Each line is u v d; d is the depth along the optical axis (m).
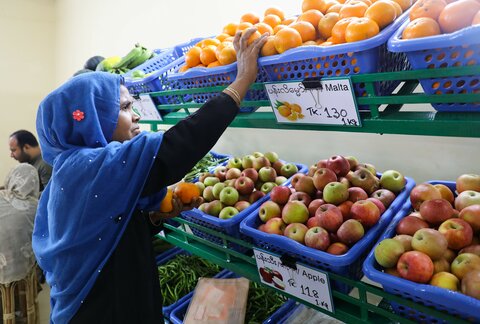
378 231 0.84
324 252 0.79
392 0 0.78
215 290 1.38
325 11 0.92
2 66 4.43
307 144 1.62
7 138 4.66
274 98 0.82
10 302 2.29
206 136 0.79
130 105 0.97
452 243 0.69
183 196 1.10
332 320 1.17
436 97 0.60
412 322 0.69
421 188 0.84
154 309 0.92
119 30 2.91
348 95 0.68
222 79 0.96
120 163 0.76
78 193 0.79
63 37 4.33
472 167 1.15
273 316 1.25
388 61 0.73
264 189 1.23
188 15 2.12
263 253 0.93
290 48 0.77
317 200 0.95
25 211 2.24
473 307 0.55
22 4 4.38
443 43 0.53
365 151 1.42
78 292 0.87
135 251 0.88
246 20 1.11
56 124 0.84
